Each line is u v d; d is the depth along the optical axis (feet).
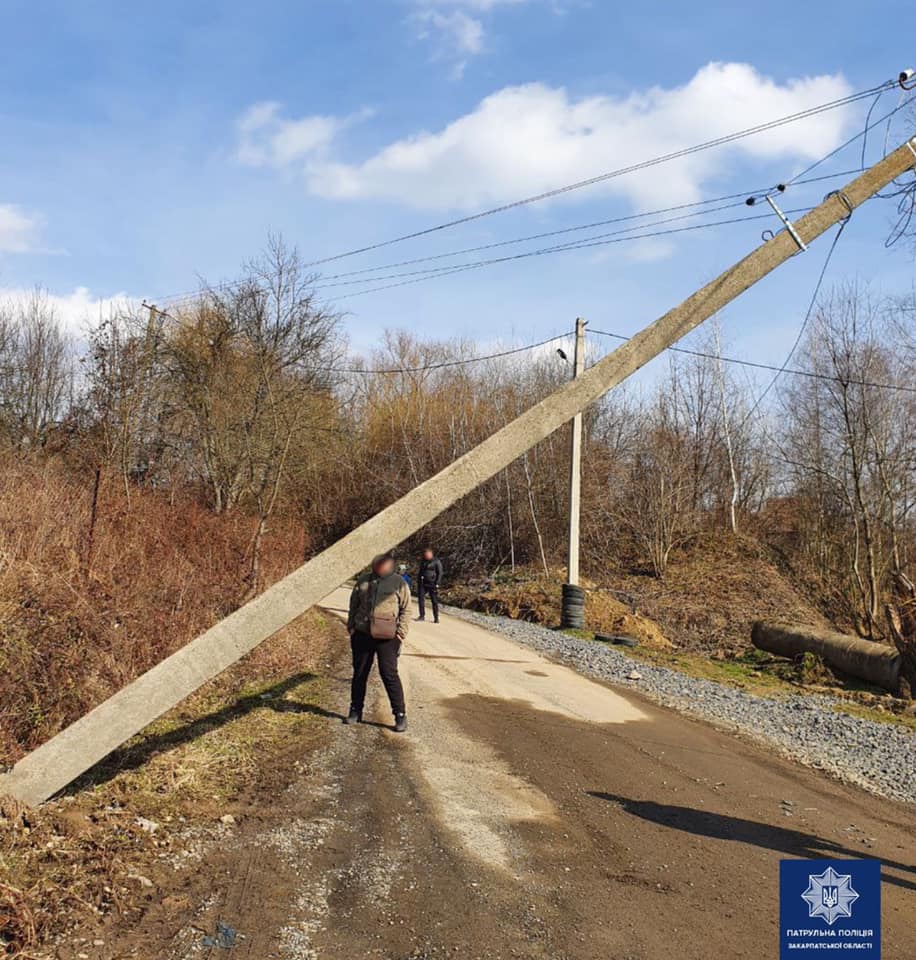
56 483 42.52
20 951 11.93
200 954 12.64
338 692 33.06
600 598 83.61
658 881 17.15
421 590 65.00
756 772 27.27
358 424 132.87
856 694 48.19
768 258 20.34
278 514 76.84
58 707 21.72
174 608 32.60
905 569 98.73
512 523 115.24
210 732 24.61
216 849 16.62
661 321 19.45
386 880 16.03
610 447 122.72
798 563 109.81
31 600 24.93
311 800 20.21
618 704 37.17
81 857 15.10
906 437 98.58
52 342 81.51
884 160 21.22
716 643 77.36
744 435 127.03
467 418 134.31
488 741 27.86
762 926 15.29
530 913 15.14
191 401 73.05
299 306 69.92
